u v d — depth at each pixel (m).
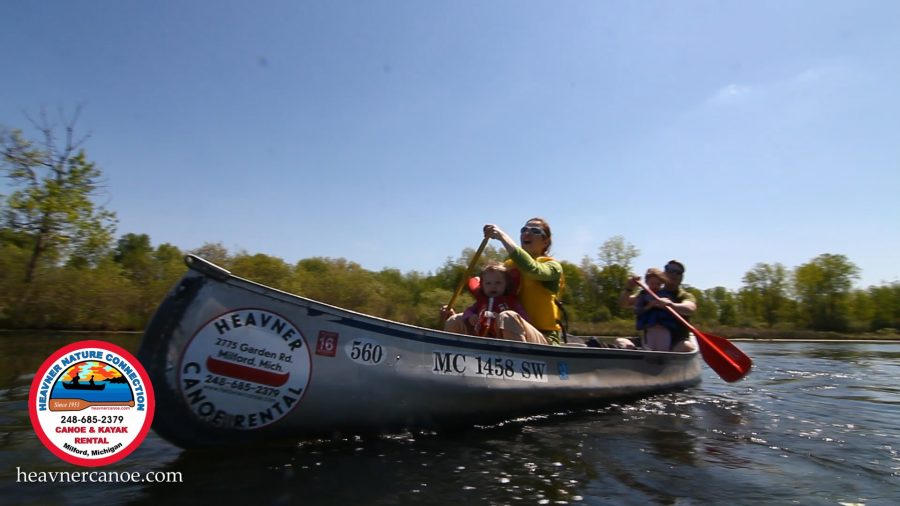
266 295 2.55
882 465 2.70
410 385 2.94
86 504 1.99
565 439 3.13
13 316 12.77
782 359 10.64
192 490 2.15
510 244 3.82
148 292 14.84
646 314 5.81
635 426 3.53
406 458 2.64
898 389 5.72
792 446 3.06
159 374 2.36
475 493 2.21
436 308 20.69
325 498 2.10
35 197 13.53
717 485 2.37
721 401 4.65
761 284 42.56
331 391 2.69
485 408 3.29
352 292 19.08
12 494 2.08
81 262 14.69
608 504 2.12
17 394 4.06
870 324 40.16
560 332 4.45
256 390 2.52
